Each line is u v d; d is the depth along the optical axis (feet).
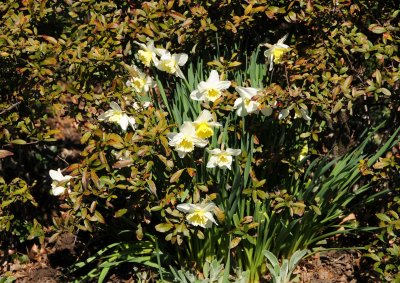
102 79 11.69
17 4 11.89
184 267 11.76
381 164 10.70
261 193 10.59
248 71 11.70
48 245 13.78
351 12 11.11
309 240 12.15
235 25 11.36
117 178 10.46
